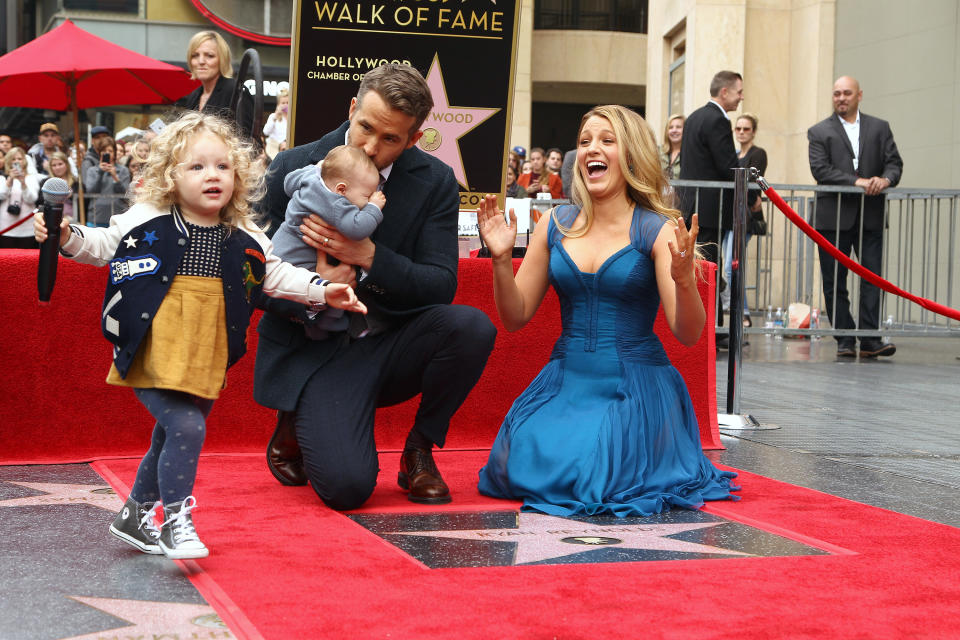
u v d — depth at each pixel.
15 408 3.95
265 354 3.37
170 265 2.50
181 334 2.49
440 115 4.56
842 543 2.86
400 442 4.38
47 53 7.25
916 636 2.06
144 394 2.54
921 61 12.10
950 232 8.78
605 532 2.98
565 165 7.83
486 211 3.47
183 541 2.49
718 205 8.20
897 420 5.52
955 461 4.37
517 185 10.55
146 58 7.49
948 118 11.73
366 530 2.94
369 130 3.19
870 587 2.40
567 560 2.64
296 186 3.24
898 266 9.06
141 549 2.61
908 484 3.85
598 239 3.61
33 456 3.97
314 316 3.24
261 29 19.94
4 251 4.01
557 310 4.45
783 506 3.38
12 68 7.14
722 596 2.31
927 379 7.39
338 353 3.34
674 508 3.37
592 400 3.51
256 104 5.16
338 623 2.07
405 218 3.41
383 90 3.14
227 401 4.18
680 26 15.16
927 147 12.07
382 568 2.51
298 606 2.18
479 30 4.55
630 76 23.06
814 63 13.31
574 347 3.59
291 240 3.22
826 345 10.11
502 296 3.52
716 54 13.59
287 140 4.45
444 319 3.33
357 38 4.44
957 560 2.67
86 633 2.01
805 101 13.49
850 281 10.21
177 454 2.49
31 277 3.96
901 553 2.74
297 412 3.27
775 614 2.18
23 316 3.95
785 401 6.16
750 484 3.77
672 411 3.57
